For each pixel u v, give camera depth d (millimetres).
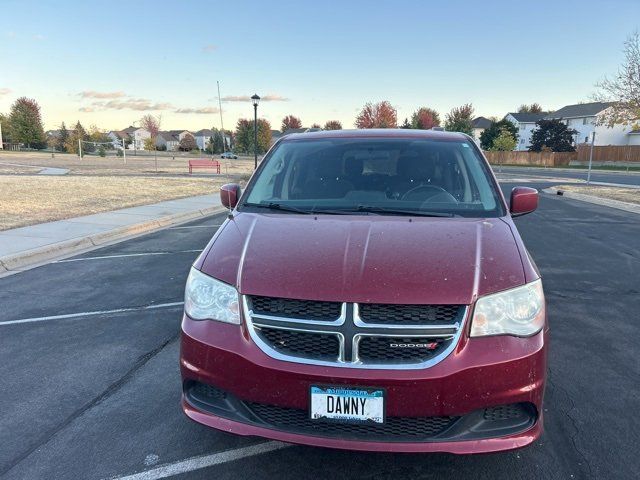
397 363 2295
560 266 7504
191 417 2588
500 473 2705
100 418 3275
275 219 3121
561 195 21375
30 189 17812
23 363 4117
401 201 3352
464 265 2504
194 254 8219
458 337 2312
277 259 2609
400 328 2295
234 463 2801
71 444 2980
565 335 4738
